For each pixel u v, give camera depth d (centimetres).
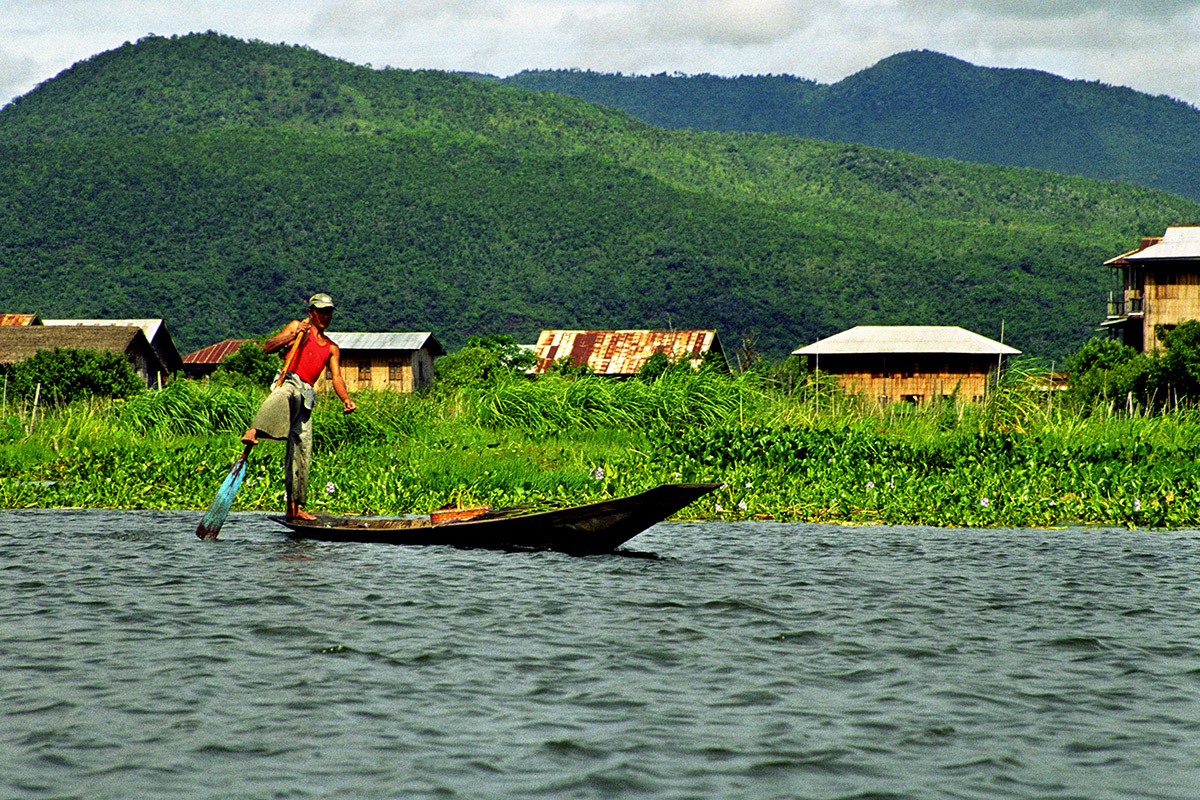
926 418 9569
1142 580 3703
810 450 6938
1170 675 2578
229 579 3584
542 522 4166
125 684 2448
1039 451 6962
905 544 4528
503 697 2394
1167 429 8525
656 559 4094
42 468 7212
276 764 2027
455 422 9594
